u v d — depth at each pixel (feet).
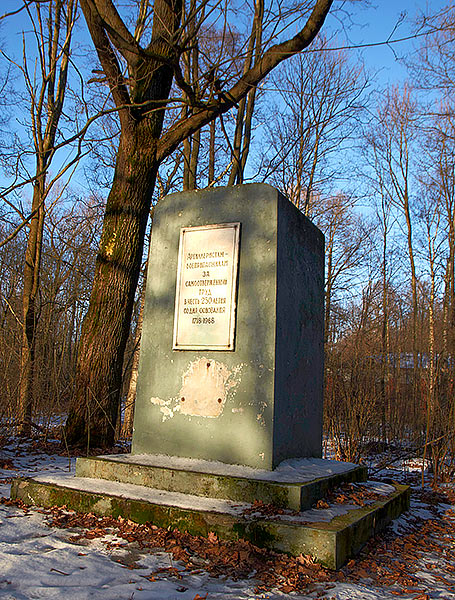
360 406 30.35
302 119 66.95
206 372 16.78
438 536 16.57
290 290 17.57
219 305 16.92
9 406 29.30
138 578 10.22
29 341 32.60
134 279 27.61
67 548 11.56
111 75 26.58
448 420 29.14
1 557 10.56
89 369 26.20
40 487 14.98
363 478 19.07
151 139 27.66
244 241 17.04
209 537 12.35
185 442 16.72
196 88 28.32
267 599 9.74
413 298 74.33
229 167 39.73
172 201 18.72
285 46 24.71
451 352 37.19
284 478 14.40
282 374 16.38
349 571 11.71
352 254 77.71
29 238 36.29
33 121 35.96
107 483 15.43
